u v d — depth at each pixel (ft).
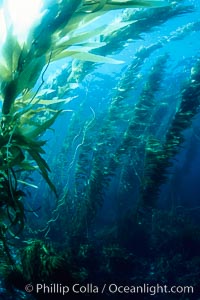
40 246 19.67
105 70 80.23
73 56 6.77
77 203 27.40
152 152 23.07
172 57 76.23
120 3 6.61
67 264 19.08
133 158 32.27
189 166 45.16
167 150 22.26
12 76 5.89
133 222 29.76
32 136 5.65
